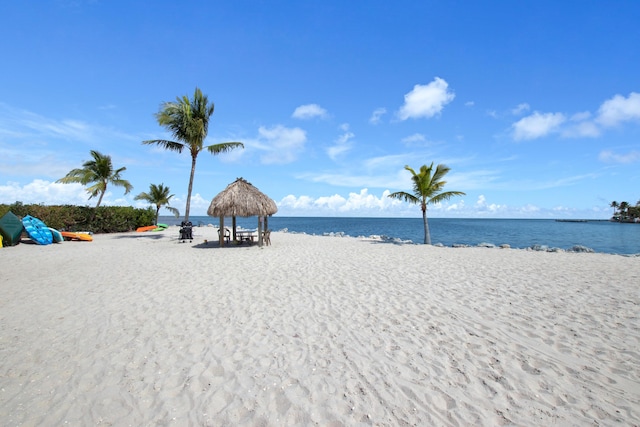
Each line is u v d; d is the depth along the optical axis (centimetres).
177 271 873
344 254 1227
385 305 561
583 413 271
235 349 392
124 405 284
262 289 675
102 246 1473
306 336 430
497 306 549
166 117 1691
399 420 263
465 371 339
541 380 321
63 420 264
